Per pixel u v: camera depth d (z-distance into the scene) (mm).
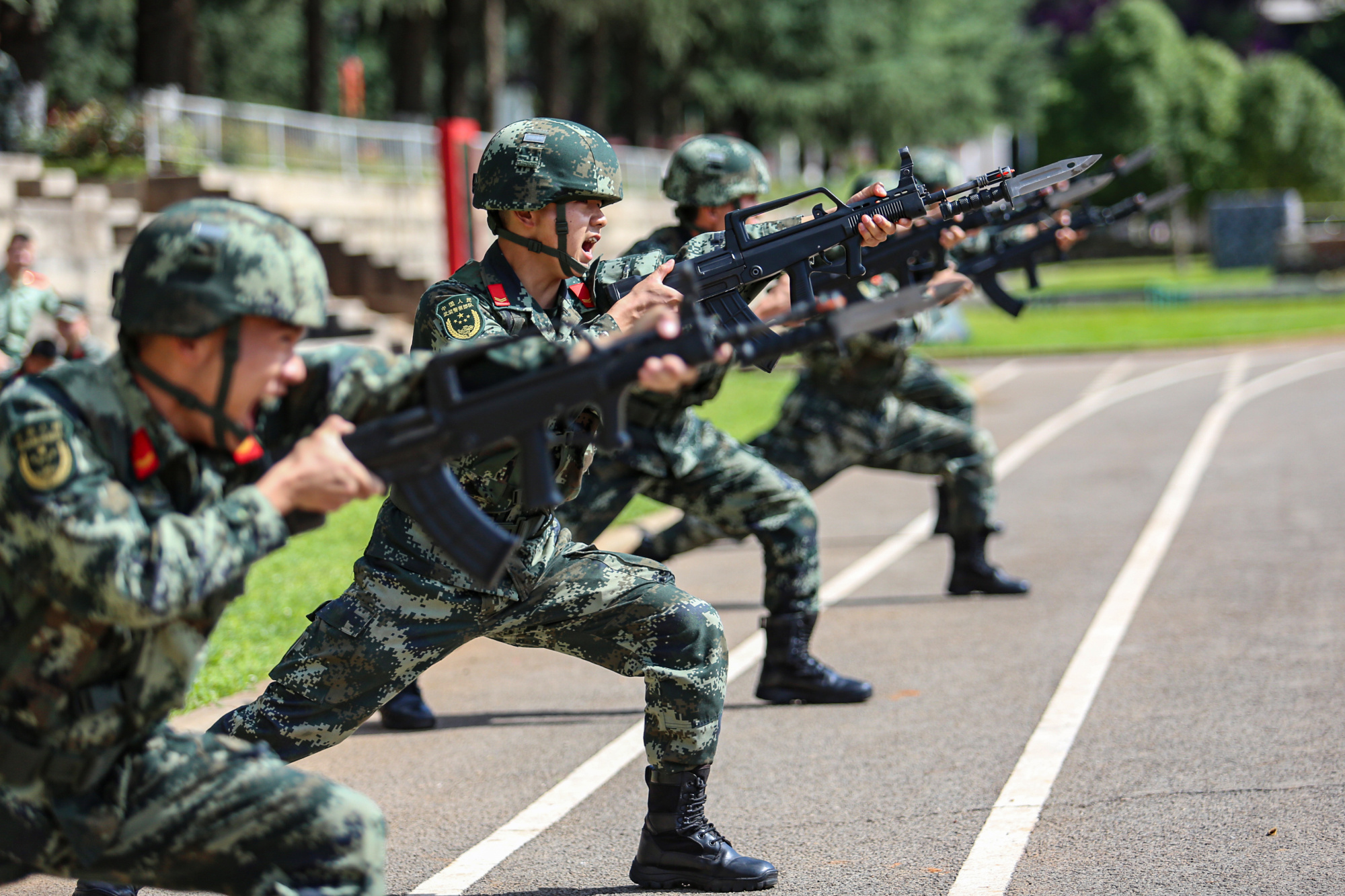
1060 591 9211
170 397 3023
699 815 4707
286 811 3139
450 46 39719
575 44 50250
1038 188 5367
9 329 12477
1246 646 7566
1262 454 14406
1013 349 28312
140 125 22672
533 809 5648
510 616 4461
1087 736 6234
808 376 8883
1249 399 19219
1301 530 10625
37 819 3129
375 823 3207
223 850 3150
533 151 4488
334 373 3299
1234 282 47188
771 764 6121
